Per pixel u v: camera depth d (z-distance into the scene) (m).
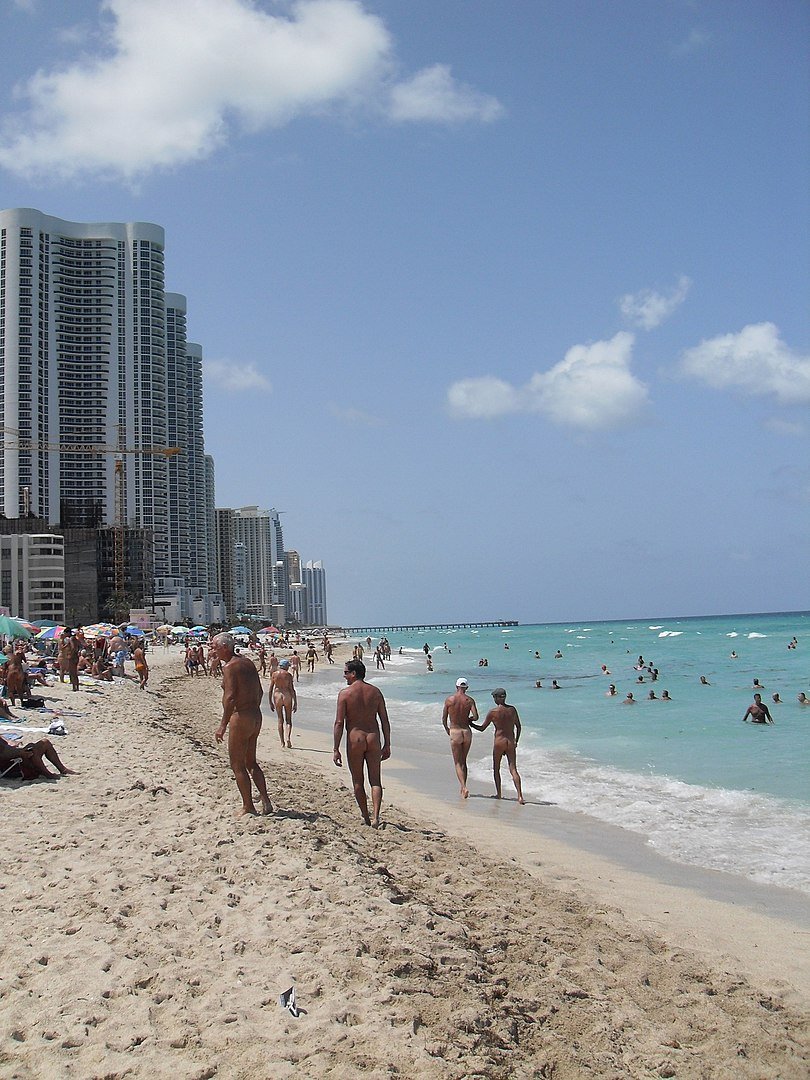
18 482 139.38
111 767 12.98
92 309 149.00
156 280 159.00
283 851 7.75
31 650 41.31
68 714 20.28
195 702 31.47
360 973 5.15
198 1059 4.20
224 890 6.76
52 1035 4.38
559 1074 4.56
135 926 5.94
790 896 8.45
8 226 140.88
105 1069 4.07
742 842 10.65
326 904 6.32
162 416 160.12
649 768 16.36
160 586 157.88
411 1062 4.21
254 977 5.10
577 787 14.67
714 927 7.46
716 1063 4.84
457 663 67.62
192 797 10.35
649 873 9.33
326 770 16.41
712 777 15.15
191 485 194.62
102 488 148.25
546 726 23.67
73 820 9.26
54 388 144.62
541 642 108.56
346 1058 4.21
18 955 5.42
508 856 9.84
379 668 64.06
